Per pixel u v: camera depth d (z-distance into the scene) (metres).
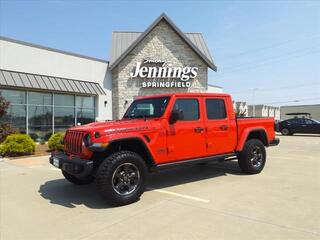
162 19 20.44
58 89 17.16
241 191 6.17
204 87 21.06
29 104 16.64
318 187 6.46
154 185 6.84
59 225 4.53
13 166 9.66
